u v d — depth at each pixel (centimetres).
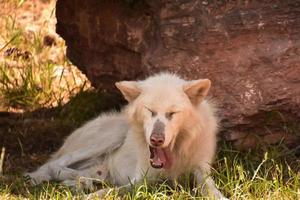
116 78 1345
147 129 989
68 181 1142
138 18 1236
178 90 1016
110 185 1130
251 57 1170
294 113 1191
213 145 1102
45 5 1986
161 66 1177
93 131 1232
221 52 1172
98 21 1332
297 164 1167
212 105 1139
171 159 1055
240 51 1172
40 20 1945
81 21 1391
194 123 1030
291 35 1174
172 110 995
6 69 1723
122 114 1235
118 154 1181
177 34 1175
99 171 1188
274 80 1172
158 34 1198
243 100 1175
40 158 1298
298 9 1177
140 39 1226
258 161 1171
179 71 1173
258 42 1173
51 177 1184
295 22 1174
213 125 1091
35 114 1530
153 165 1016
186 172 1081
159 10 1185
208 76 1173
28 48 1825
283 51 1168
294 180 1073
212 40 1167
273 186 1062
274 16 1172
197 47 1170
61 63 1777
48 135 1405
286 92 1172
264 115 1188
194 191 1043
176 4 1173
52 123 1462
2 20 1947
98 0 1325
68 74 1716
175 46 1179
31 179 1151
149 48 1209
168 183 1089
